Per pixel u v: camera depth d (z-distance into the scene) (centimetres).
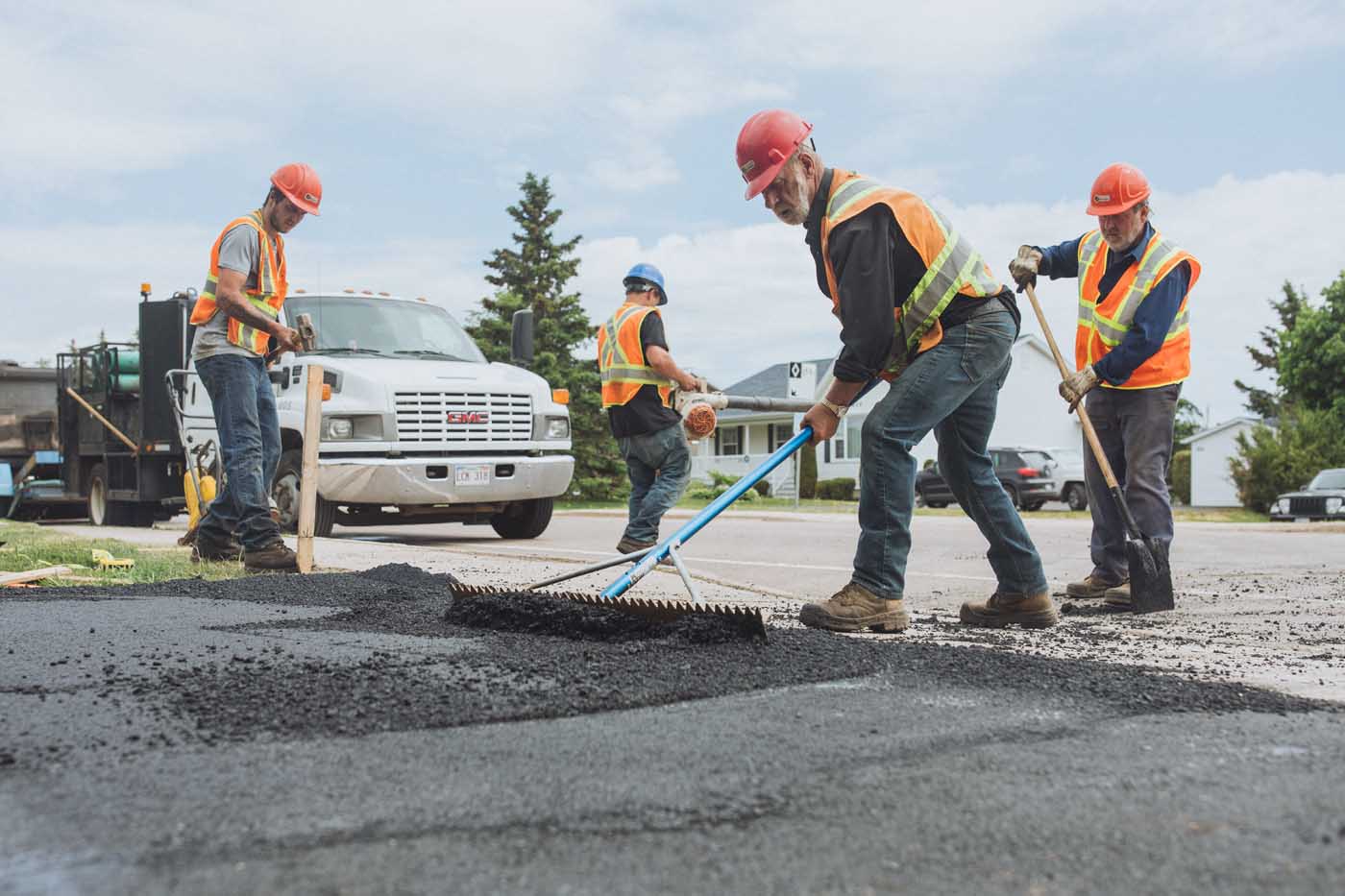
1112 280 569
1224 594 601
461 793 188
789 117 403
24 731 230
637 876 154
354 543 895
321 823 173
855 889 150
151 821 174
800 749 219
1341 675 326
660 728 236
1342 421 3462
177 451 1248
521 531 1137
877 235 391
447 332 1134
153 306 1264
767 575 726
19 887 148
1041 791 192
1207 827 173
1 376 1700
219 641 351
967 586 655
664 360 678
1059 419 4184
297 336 624
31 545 814
